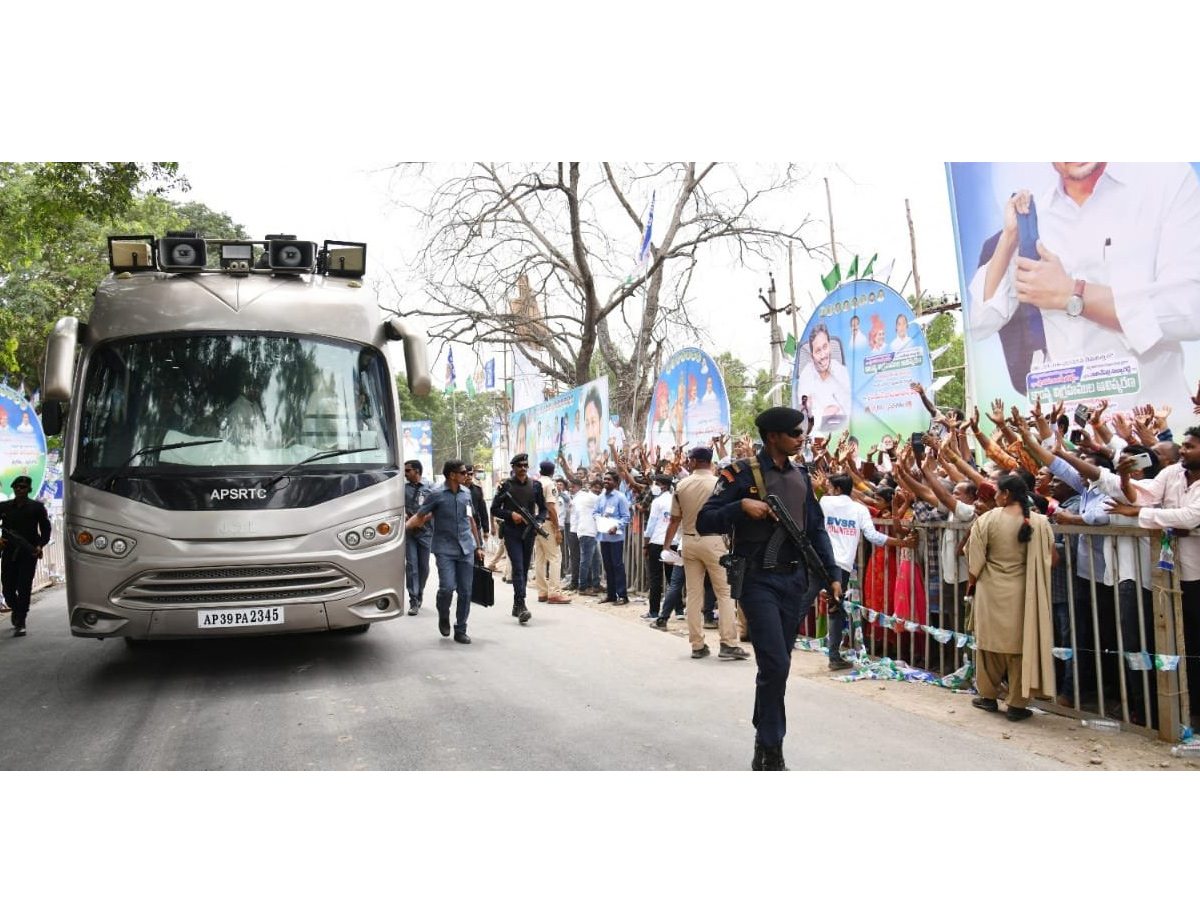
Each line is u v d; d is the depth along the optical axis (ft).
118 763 18.81
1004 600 21.36
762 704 17.42
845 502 28.94
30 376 84.94
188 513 24.80
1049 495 24.56
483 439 220.02
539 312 84.17
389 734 20.57
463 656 29.89
